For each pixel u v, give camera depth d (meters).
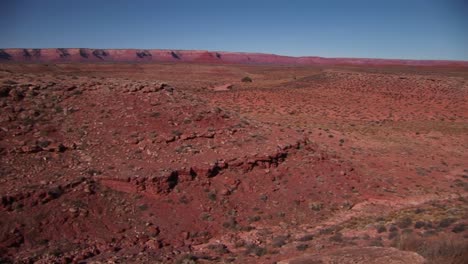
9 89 27.25
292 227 21.67
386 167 32.34
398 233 17.77
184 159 24.47
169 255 17.56
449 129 48.66
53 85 29.56
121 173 22.06
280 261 14.47
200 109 30.53
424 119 55.12
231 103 61.50
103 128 26.33
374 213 23.25
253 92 71.00
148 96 30.45
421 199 25.66
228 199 23.02
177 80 105.94
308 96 69.06
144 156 24.44
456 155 38.00
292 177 26.03
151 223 20.11
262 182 24.89
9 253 16.58
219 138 27.77
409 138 44.12
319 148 31.64
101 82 31.39
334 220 22.55
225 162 24.75
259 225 21.75
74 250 17.38
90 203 20.23
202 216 21.44
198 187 23.09
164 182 22.02
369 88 76.50
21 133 24.16
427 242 14.45
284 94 69.81
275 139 29.00
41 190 19.64
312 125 48.00
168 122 27.94
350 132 45.28
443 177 30.67
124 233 19.22
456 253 12.31
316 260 13.24
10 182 20.20
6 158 21.97
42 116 26.16
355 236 18.45
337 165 28.41
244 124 30.75
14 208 18.61
